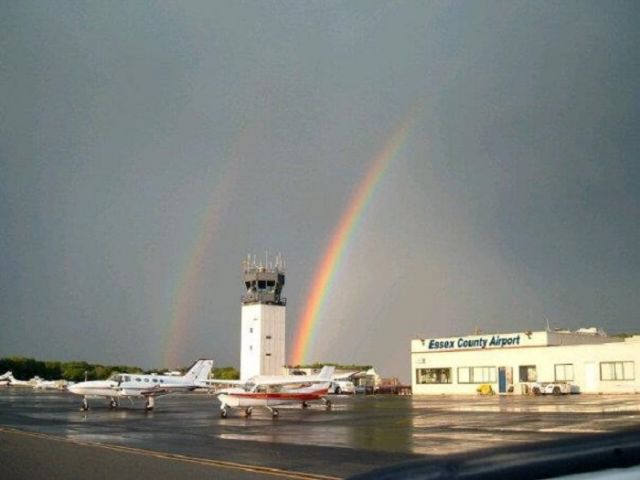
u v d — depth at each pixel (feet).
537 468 7.97
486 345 244.83
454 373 253.85
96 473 49.78
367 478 7.74
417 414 126.11
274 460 57.77
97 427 99.96
